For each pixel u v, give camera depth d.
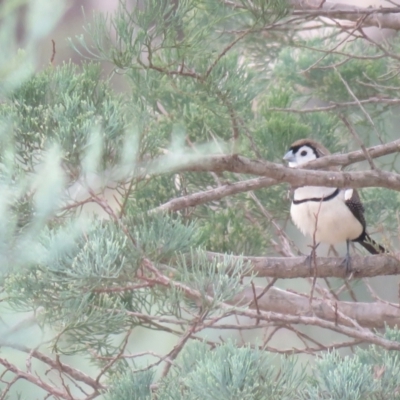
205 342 5.73
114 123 5.49
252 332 14.68
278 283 15.23
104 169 5.45
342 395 5.08
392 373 5.46
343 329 6.71
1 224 4.08
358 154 9.23
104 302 5.95
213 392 4.84
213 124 9.39
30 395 6.35
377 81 12.09
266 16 6.75
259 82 11.59
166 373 6.44
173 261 6.23
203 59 6.81
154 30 6.14
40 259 4.88
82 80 6.18
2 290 5.27
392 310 9.59
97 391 6.41
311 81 12.49
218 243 10.23
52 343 5.68
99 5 6.57
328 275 9.23
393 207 11.79
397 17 10.48
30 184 4.62
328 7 10.05
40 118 5.55
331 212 10.10
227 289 5.52
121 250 5.44
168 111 9.79
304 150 10.87
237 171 7.22
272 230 13.09
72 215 5.46
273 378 5.14
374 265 9.13
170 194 10.24
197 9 7.12
